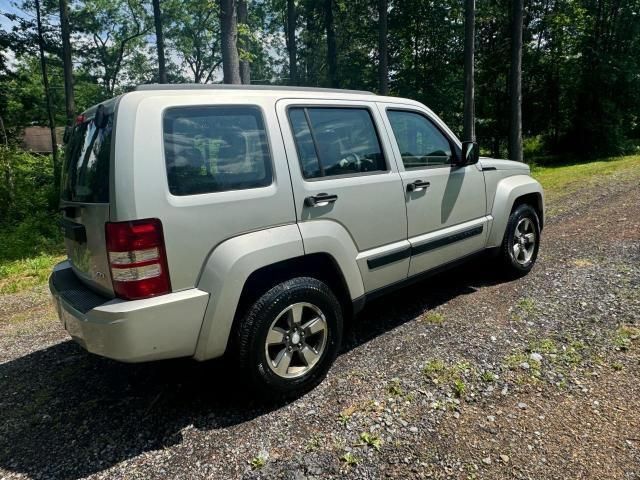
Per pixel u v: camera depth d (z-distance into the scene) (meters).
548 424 2.27
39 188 13.54
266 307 2.48
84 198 2.43
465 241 3.87
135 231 2.11
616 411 2.33
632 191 9.12
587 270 4.45
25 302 5.31
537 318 3.48
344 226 2.90
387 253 3.19
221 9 8.67
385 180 3.16
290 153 2.67
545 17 18.86
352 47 23.02
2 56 19.58
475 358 2.96
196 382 2.96
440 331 3.40
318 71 26.77
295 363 2.74
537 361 2.86
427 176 3.49
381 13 15.93
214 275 2.31
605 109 19.34
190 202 2.25
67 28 14.91
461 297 4.08
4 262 7.77
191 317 2.26
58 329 4.22
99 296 2.40
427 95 19.94
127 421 2.57
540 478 1.93
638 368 2.70
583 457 2.03
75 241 2.53
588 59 19.45
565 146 21.03
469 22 12.96
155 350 2.20
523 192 4.42
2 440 2.46
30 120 25.50
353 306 3.02
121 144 2.14
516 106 15.30
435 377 2.76
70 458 2.27
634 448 2.07
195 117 2.35
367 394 2.65
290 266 2.73
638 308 3.48
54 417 2.66
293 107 2.78
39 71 28.45
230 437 2.36
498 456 2.07
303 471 2.07
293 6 21.03
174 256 2.21
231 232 2.39
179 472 2.12
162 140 2.22
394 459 2.10
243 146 2.49
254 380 2.48
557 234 6.14
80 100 30.95
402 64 20.83
